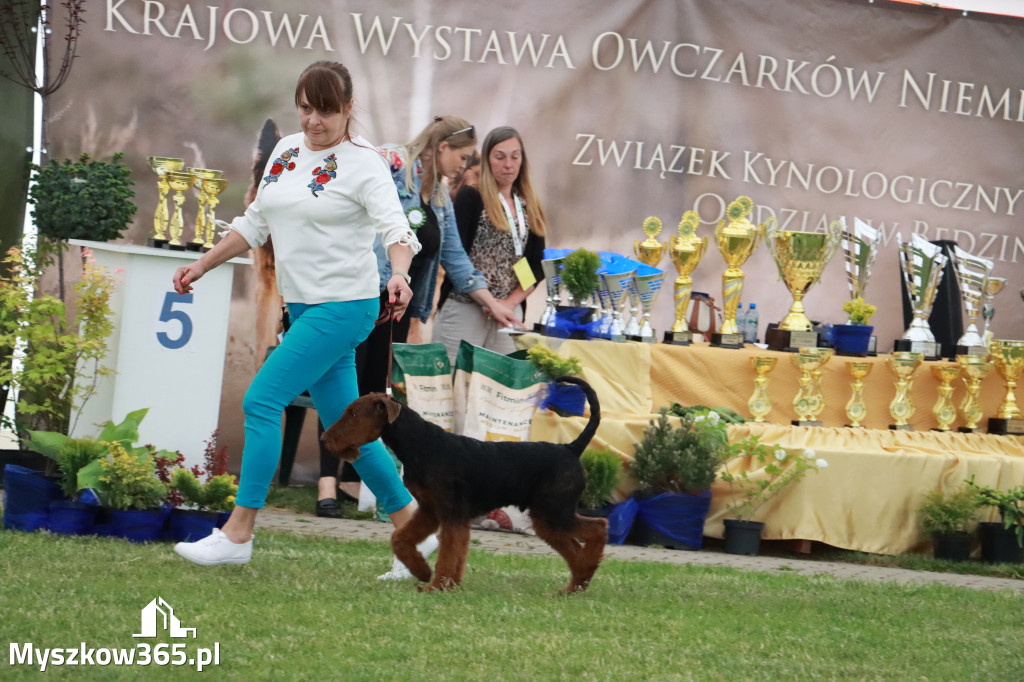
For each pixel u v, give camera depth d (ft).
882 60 45.78
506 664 17.63
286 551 27.12
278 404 23.98
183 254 30.30
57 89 40.01
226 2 41.52
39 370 30.40
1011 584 31.89
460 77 43.06
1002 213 46.65
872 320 46.32
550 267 38.73
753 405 37.52
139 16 40.86
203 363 30.60
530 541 33.01
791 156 45.37
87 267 30.04
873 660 19.65
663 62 44.24
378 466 24.82
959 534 34.88
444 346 35.17
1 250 39.29
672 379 37.40
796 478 34.81
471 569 26.32
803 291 39.83
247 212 25.48
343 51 42.32
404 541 23.65
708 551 34.88
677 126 44.47
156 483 27.71
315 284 23.82
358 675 16.58
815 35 45.21
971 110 46.57
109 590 21.12
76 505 27.45
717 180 44.93
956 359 39.47
